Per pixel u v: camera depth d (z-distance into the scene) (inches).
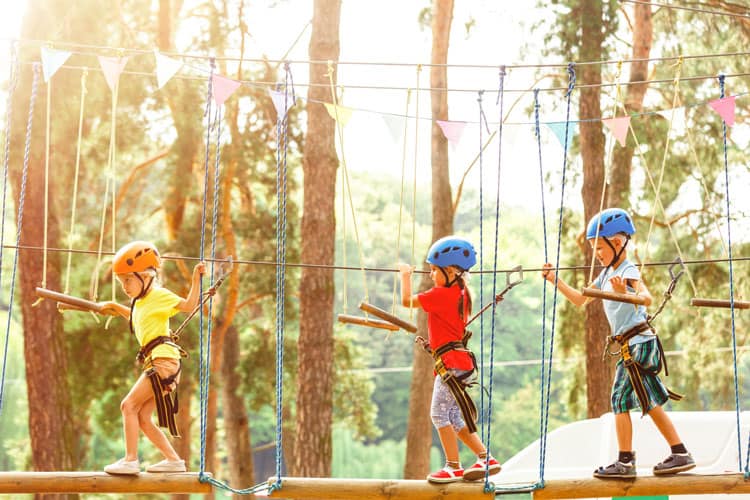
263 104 1095.0
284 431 1164.5
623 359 337.1
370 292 2586.1
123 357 1007.0
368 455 2436.0
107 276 1041.5
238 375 1181.7
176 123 1037.2
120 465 331.0
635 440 449.1
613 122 350.6
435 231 843.4
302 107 1084.5
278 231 351.3
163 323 348.5
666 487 331.0
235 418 1190.3
